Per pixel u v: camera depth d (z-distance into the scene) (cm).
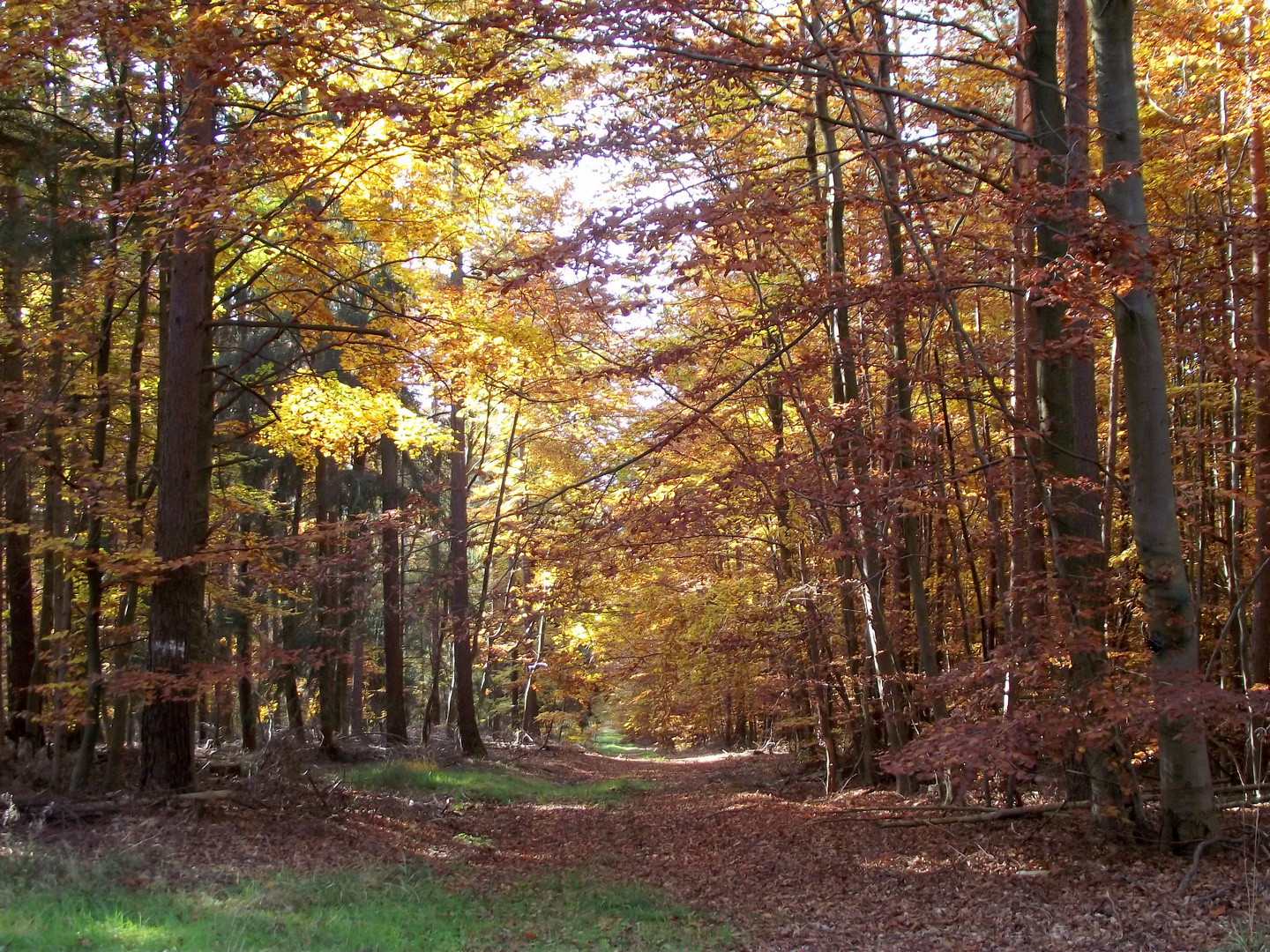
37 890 723
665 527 988
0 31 873
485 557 1390
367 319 1741
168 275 1291
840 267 1209
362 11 846
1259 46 1029
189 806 1074
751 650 1530
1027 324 1058
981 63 857
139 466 1625
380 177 1233
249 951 616
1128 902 759
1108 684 788
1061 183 891
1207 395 1271
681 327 1348
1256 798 905
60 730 1135
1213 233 866
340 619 1877
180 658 1147
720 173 934
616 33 805
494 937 768
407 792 1552
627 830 1418
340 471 2097
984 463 1012
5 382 1099
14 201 1205
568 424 1825
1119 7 836
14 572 1371
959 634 1627
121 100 1185
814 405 1007
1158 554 819
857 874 999
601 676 2028
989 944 716
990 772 770
